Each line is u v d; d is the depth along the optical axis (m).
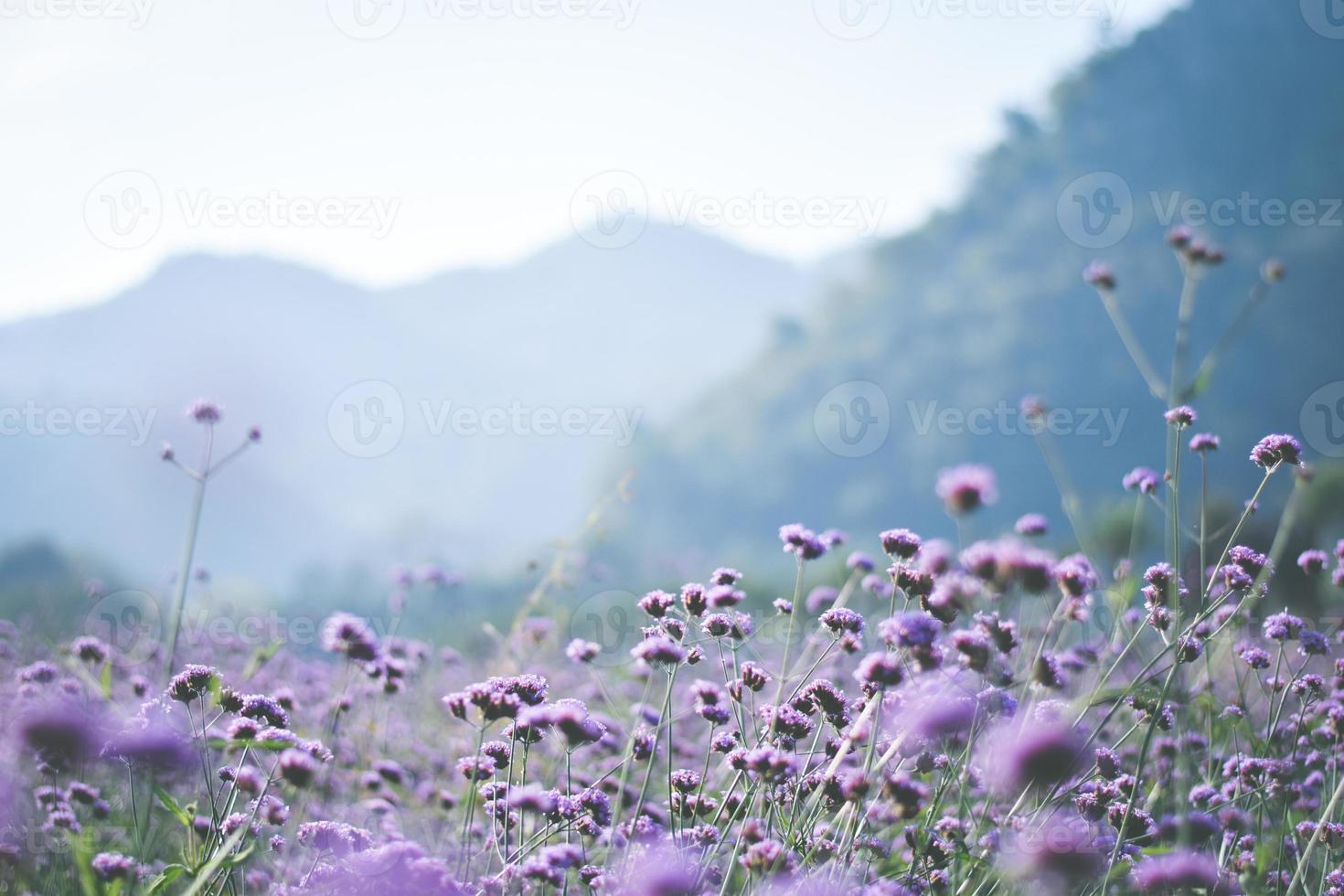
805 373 61.06
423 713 6.11
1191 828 2.79
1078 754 2.53
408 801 4.70
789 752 3.10
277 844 2.99
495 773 3.35
